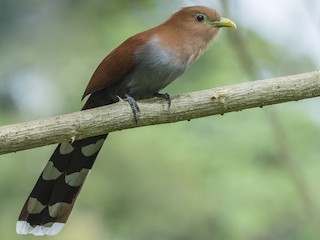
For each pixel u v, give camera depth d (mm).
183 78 14820
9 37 16953
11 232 14680
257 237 14211
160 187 14992
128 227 15070
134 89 8453
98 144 8562
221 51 14820
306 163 14062
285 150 10648
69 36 16266
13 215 14844
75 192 8664
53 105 16094
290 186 13906
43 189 8648
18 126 7457
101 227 14984
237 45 10539
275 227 14062
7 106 16453
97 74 8398
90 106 8656
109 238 14992
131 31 14844
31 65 16547
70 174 8641
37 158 15266
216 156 14602
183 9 8578
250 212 14016
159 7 13367
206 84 14656
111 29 15148
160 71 8297
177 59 8336
